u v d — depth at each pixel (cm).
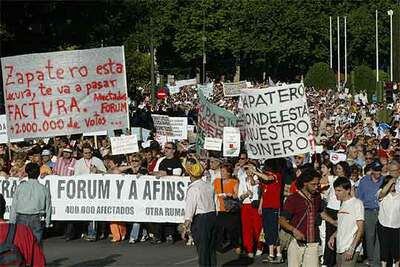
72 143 2383
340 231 1270
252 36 9812
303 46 9931
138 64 5572
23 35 3422
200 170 1432
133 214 1895
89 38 3641
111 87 2014
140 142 2516
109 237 1986
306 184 1139
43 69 1994
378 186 1559
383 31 10281
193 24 9719
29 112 2000
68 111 2000
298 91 1738
